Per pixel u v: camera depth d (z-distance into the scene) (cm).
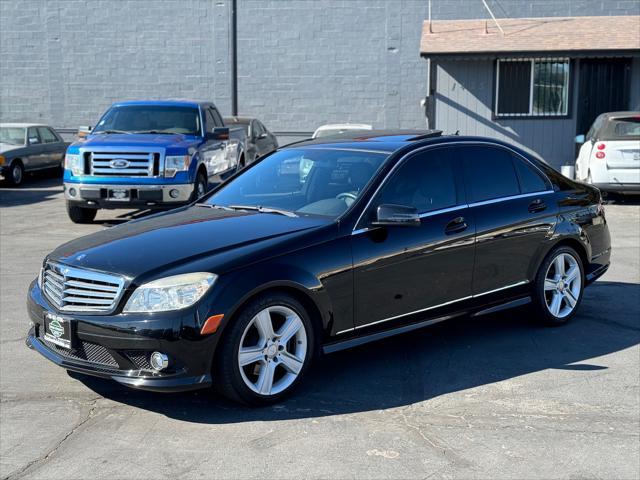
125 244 500
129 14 2330
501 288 612
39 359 579
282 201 575
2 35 2384
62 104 2394
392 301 537
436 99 1838
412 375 544
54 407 488
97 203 1216
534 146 1825
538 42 1755
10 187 1906
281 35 2278
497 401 495
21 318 691
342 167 574
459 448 425
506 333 645
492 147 629
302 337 493
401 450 422
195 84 2336
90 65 2366
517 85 1806
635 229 1198
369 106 2277
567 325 668
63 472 400
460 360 576
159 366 446
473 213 588
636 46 1688
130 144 1202
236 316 461
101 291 468
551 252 649
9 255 997
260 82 2309
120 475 396
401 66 2245
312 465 404
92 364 467
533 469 400
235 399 472
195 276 453
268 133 1933
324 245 502
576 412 477
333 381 531
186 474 396
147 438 440
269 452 420
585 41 1742
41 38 2373
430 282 559
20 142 1955
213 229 517
